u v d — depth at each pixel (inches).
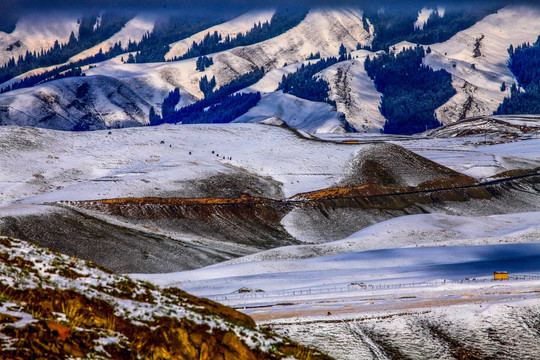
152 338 1996.8
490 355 4840.1
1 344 1553.9
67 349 1678.2
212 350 2108.8
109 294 2266.2
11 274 2030.0
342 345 4845.0
